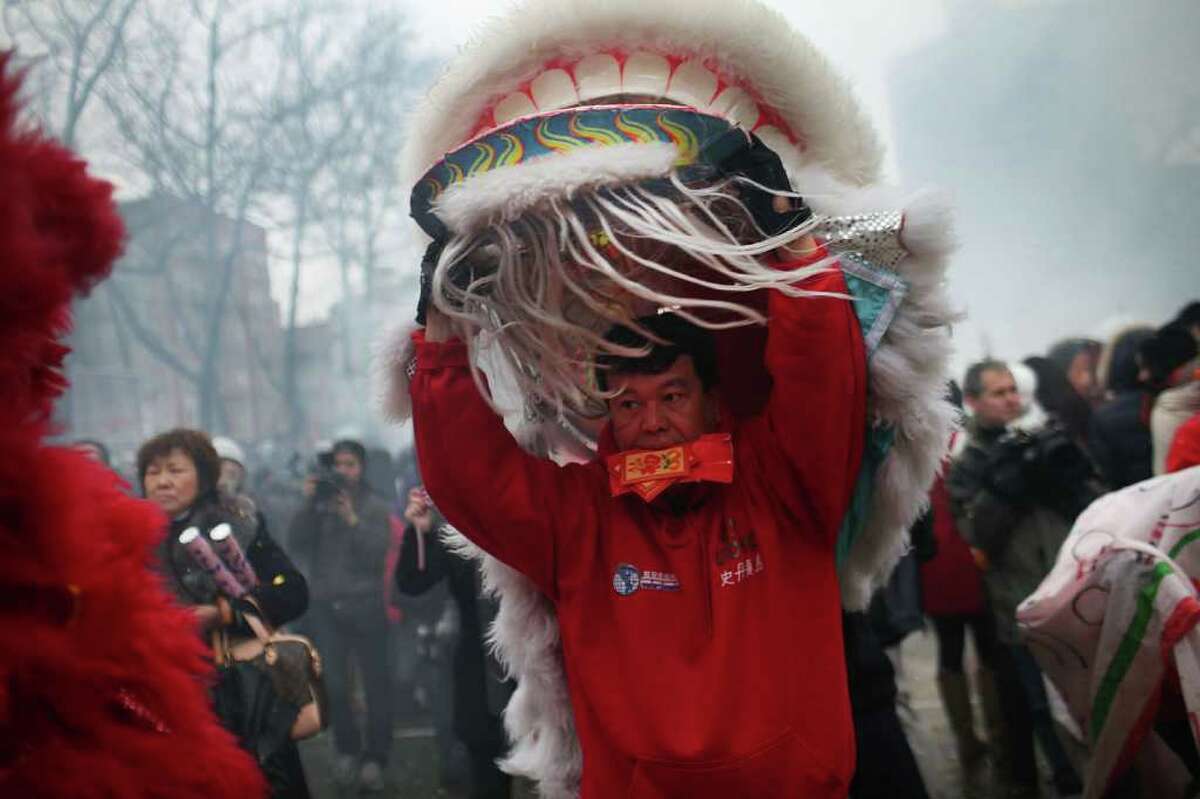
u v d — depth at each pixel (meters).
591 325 1.84
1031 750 4.20
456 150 1.65
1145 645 2.61
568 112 1.60
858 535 1.91
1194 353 4.67
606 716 1.74
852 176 1.88
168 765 1.02
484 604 3.46
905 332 1.73
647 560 1.81
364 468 5.29
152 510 1.14
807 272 1.62
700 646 1.75
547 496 1.83
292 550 5.20
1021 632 2.87
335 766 5.07
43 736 0.94
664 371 1.82
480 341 1.77
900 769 2.50
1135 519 2.76
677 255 1.80
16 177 0.88
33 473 0.93
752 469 1.82
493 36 1.75
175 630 1.14
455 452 1.80
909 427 1.78
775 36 1.74
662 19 1.71
